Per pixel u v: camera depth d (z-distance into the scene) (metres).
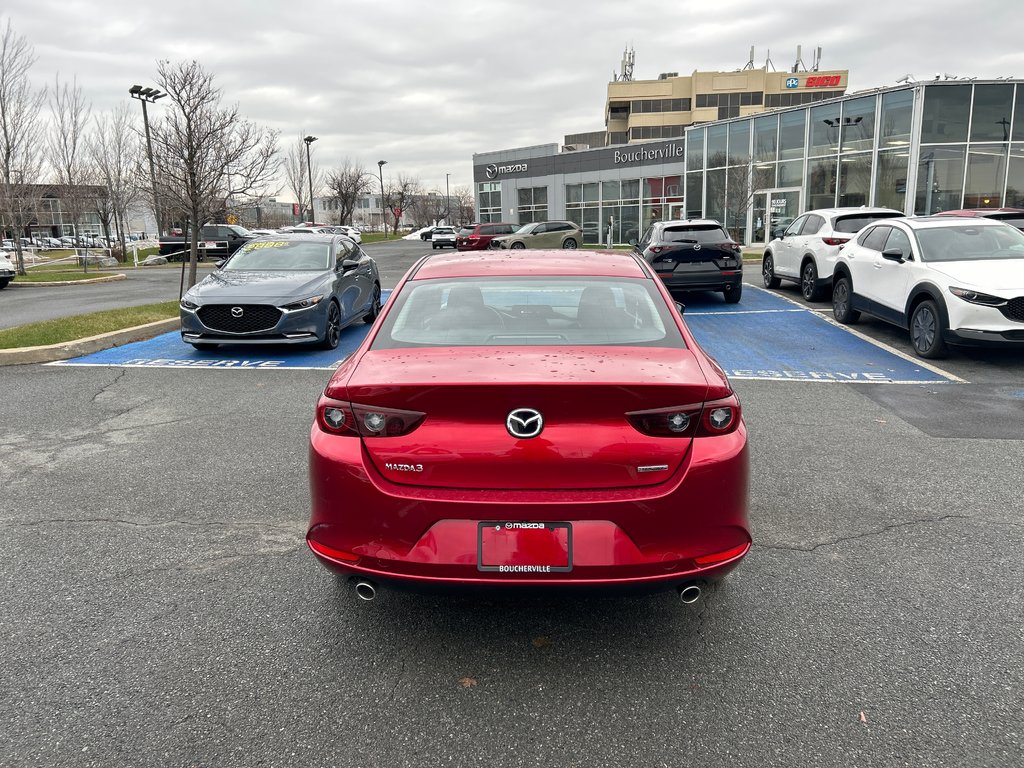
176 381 7.75
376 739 2.43
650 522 2.56
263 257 10.38
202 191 13.62
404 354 2.96
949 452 5.29
